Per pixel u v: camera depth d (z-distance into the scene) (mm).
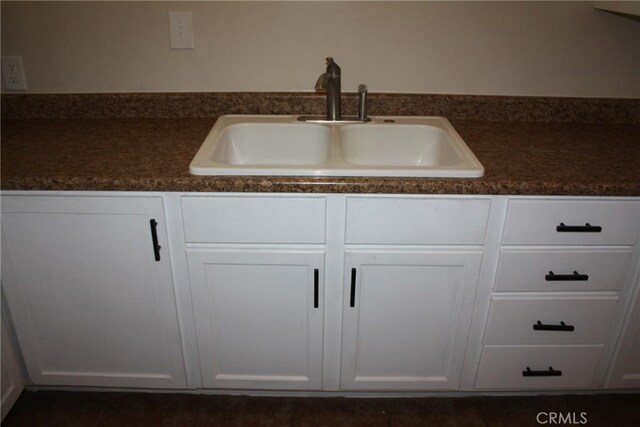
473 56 1792
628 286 1512
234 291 1519
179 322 1577
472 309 1541
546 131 1770
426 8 1721
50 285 1518
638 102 1825
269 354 1635
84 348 1632
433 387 1700
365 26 1748
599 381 1696
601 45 1766
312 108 1843
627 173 1405
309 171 1345
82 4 1703
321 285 1499
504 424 1700
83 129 1744
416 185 1322
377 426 1687
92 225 1418
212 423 1694
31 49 1764
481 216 1387
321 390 1729
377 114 1851
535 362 1647
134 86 1835
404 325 1576
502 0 1703
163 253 1451
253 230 1412
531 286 1501
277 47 1780
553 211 1382
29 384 1747
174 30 1744
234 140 1752
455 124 1823
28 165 1420
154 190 1347
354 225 1400
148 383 1701
